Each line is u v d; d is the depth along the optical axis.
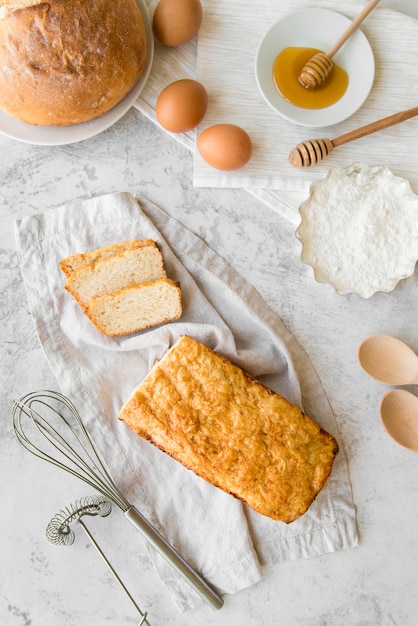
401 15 0.91
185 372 0.84
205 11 0.91
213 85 0.90
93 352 0.90
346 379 0.90
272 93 0.89
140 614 0.90
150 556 0.89
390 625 0.90
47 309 0.90
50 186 0.91
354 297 0.90
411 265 0.89
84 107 0.84
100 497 0.90
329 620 0.90
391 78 0.91
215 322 0.90
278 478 0.83
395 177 0.88
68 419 0.90
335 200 0.89
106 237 0.90
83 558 0.90
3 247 0.91
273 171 0.90
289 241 0.91
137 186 0.91
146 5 0.90
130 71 0.84
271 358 0.89
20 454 0.90
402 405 0.88
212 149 0.85
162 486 0.90
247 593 0.90
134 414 0.83
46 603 0.90
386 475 0.90
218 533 0.89
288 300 0.90
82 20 0.80
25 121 0.86
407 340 0.90
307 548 0.90
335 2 0.90
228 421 0.83
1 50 0.80
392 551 0.90
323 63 0.87
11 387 0.90
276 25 0.88
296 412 0.84
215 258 0.90
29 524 0.90
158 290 0.87
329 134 0.90
